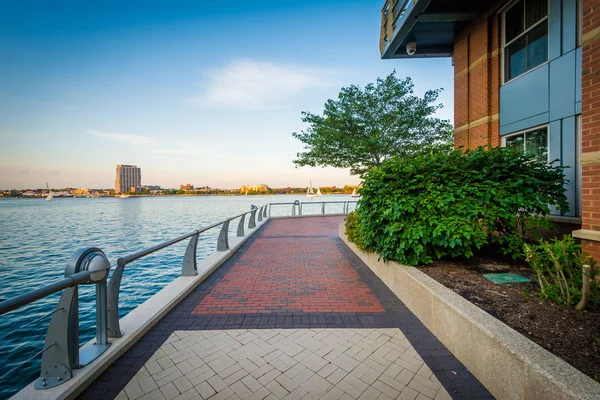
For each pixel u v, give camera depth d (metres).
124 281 10.23
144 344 3.21
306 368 2.75
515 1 6.39
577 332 2.51
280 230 12.82
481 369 2.50
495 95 6.96
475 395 2.36
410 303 4.09
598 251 3.37
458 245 4.57
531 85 5.96
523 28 6.27
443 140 10.04
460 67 8.25
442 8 7.23
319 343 3.21
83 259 2.72
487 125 7.12
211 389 2.47
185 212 55.47
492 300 3.27
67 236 23.30
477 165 4.73
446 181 4.52
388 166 4.97
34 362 5.42
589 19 3.49
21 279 11.83
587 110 3.51
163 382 2.57
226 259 7.28
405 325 3.63
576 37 5.03
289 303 4.42
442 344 3.15
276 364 2.82
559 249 3.23
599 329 2.54
